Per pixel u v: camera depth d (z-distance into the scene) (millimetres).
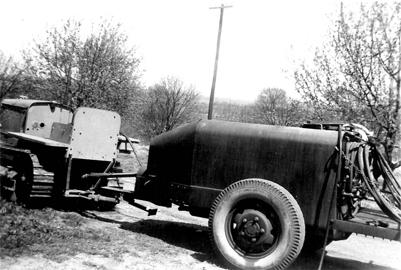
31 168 7742
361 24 14664
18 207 7402
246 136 5863
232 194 5477
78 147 7859
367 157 5445
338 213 5422
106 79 20562
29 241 5551
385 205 5129
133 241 6418
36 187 7523
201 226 8445
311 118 15938
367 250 8289
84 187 8617
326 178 5355
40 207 8016
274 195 5215
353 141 5750
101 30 20500
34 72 19297
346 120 14766
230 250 5406
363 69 14484
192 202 6031
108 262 5227
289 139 5621
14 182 7973
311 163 5449
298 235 5078
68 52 20078
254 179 5469
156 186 6629
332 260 6879
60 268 4785
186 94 46281
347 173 5445
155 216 8945
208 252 6230
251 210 5426
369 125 14617
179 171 6316
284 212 5141
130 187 12969
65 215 7617
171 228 7789
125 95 21219
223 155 5938
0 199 7742
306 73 15812
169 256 5812
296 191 5477
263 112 51031
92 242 6023
